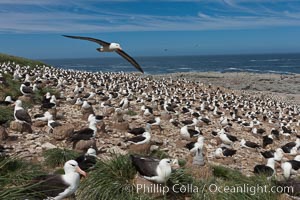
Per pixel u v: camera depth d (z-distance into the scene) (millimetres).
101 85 43562
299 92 72625
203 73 98375
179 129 22359
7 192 7316
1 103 20516
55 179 7574
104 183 9383
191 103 40188
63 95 29922
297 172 14555
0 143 13438
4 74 35625
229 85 78625
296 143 20562
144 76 75875
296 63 199500
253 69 150250
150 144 15508
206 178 10930
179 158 14625
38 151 12859
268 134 27406
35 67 57969
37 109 21625
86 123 19375
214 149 18734
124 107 26766
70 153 11836
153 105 30875
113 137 16750
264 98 59781
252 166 16047
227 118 30609
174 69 158750
